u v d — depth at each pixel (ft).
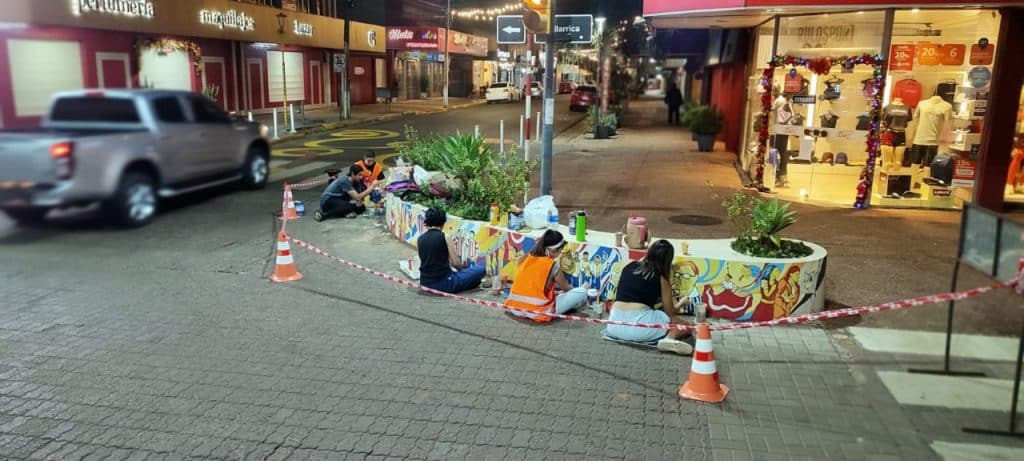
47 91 55.83
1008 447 14.89
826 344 20.42
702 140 65.10
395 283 25.88
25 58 54.70
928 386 17.72
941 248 30.14
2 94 52.29
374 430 15.31
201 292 24.56
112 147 32.14
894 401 16.93
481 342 20.38
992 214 16.22
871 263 27.81
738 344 20.43
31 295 23.90
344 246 31.27
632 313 20.03
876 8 35.78
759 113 45.98
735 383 17.87
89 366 18.39
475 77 188.65
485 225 26.35
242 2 88.48
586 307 23.43
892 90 38.65
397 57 150.61
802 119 42.04
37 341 19.98
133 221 33.91
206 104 40.32
